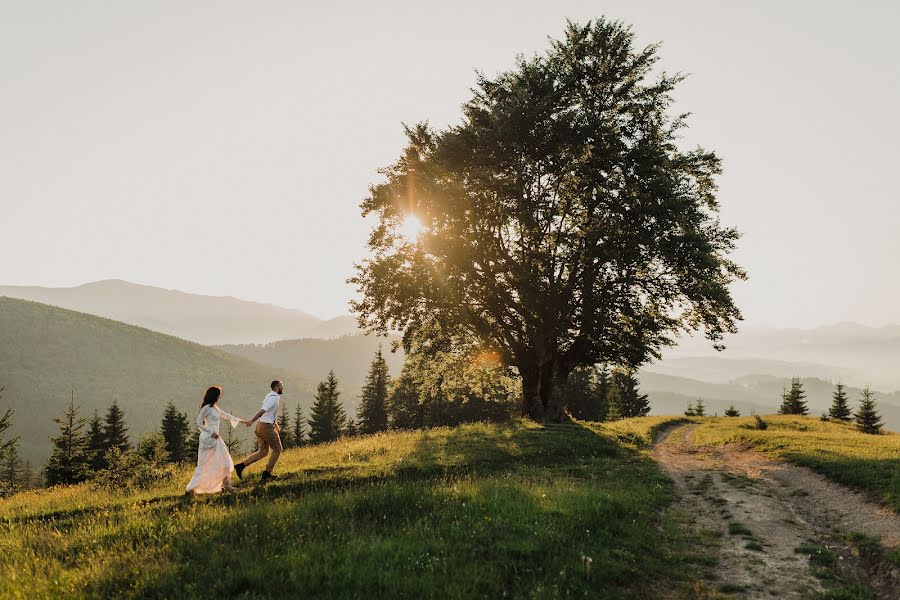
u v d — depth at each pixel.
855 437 24.53
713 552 9.09
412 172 26.45
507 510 9.32
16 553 7.18
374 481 12.52
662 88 26.72
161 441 49.03
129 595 5.93
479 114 26.95
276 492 11.20
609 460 18.77
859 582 7.91
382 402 79.06
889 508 10.77
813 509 12.10
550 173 25.44
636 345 27.28
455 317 26.41
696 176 28.33
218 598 5.90
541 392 29.92
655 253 23.67
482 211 25.02
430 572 6.65
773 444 21.23
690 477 16.53
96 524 8.66
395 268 26.17
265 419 12.35
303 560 6.72
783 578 7.88
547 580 6.81
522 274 24.59
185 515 8.69
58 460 51.22
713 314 25.92
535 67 25.83
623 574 7.48
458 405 64.44
